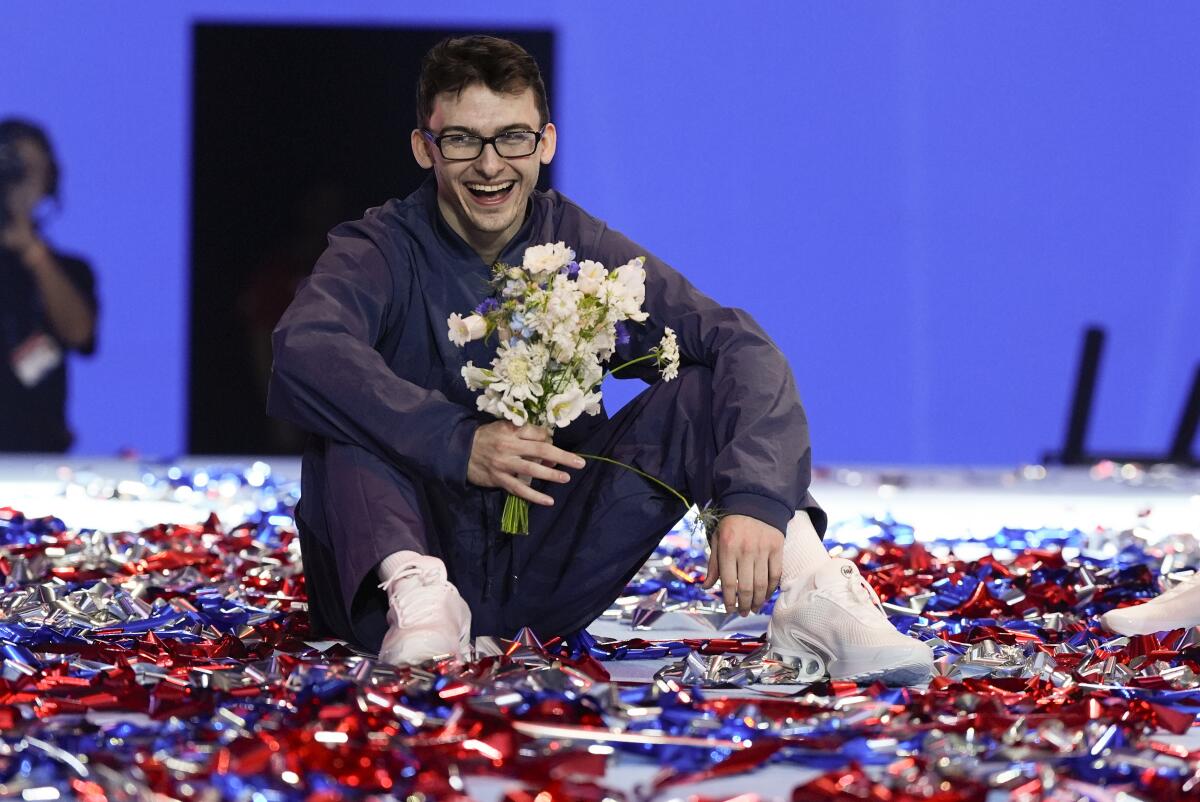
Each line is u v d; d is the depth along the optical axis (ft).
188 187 98.02
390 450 30.76
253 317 98.07
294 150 98.17
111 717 26.55
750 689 29.96
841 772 21.54
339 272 32.91
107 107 97.50
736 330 32.81
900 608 38.93
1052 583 41.96
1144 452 102.47
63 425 97.30
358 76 98.02
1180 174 101.65
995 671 31.17
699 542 51.42
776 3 101.71
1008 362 102.94
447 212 33.83
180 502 67.92
